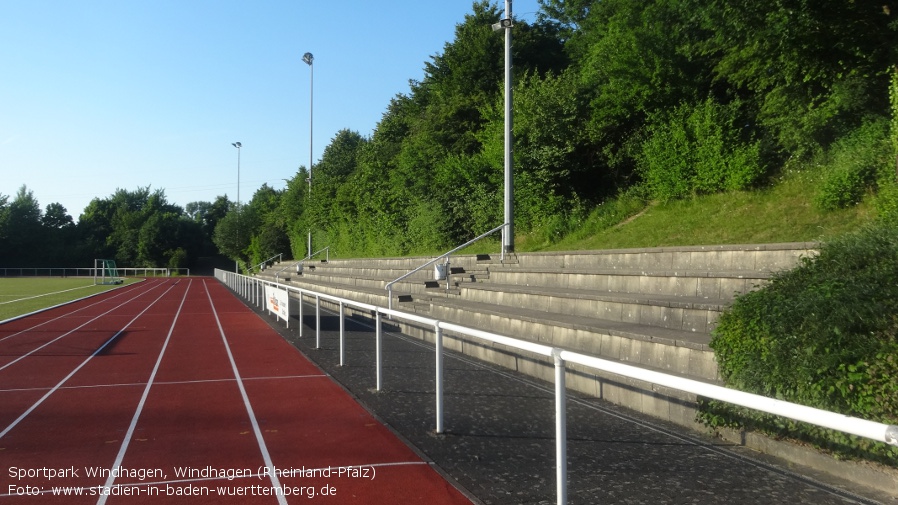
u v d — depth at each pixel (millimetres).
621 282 11836
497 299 14180
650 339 7914
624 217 18656
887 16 11492
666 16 19422
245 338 16094
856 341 5082
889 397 4758
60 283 57500
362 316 21156
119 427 7453
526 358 10219
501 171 23672
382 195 35250
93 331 18234
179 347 14531
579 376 8859
